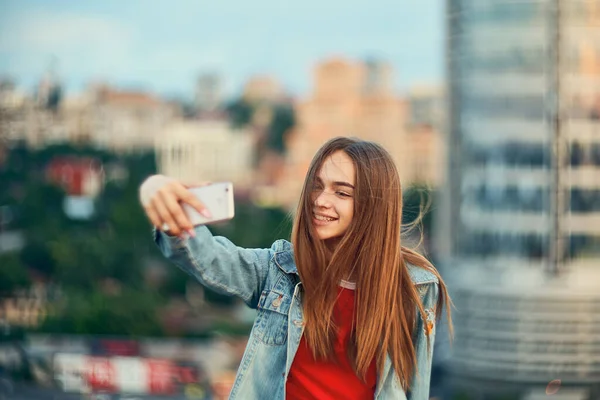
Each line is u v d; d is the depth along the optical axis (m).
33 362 71.44
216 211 4.61
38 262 136.38
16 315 114.50
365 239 5.30
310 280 5.28
